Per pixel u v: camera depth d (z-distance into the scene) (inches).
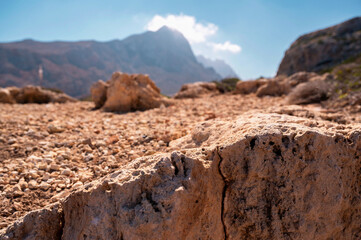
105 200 90.9
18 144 211.3
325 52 1494.8
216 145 106.0
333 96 397.1
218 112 331.6
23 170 162.2
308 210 94.7
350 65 562.3
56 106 526.9
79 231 91.0
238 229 94.8
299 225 92.9
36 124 289.1
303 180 97.0
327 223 96.3
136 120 309.6
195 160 95.4
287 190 95.8
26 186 143.6
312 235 93.9
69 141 217.5
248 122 125.3
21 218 95.7
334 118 230.2
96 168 161.9
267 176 97.3
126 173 96.7
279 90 540.4
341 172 101.5
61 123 294.7
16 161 179.8
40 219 95.0
